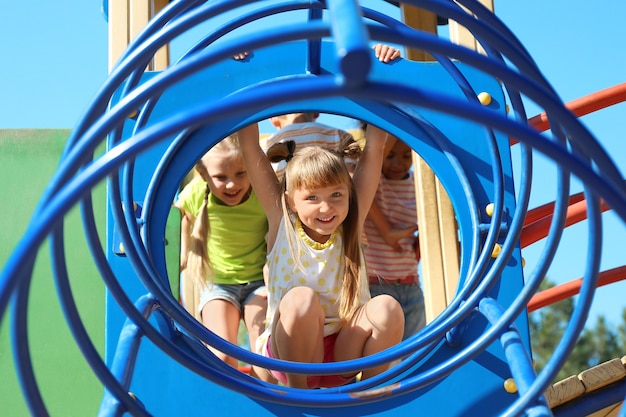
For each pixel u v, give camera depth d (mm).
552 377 1688
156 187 2502
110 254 2479
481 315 2479
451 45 1304
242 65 2654
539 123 3092
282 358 2672
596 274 1614
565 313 17172
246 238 3387
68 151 1820
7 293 1149
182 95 2611
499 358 2420
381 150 2963
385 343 2705
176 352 2105
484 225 2537
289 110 2621
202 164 3328
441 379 2395
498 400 2383
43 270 2924
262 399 2215
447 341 2455
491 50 2184
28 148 3150
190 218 3412
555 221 2031
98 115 1841
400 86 1150
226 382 2176
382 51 2736
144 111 2383
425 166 2818
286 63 2672
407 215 3686
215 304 3299
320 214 2785
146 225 2455
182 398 2340
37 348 2826
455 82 2713
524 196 2301
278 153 3199
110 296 2434
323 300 2830
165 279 2434
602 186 1238
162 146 2580
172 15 2061
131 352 1946
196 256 3311
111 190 2164
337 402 2232
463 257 2547
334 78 1156
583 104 3199
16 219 3064
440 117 2658
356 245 2891
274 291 2861
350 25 1123
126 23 2840
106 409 1743
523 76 1342
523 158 2275
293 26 1288
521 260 2543
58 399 2777
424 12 3252
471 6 1965
